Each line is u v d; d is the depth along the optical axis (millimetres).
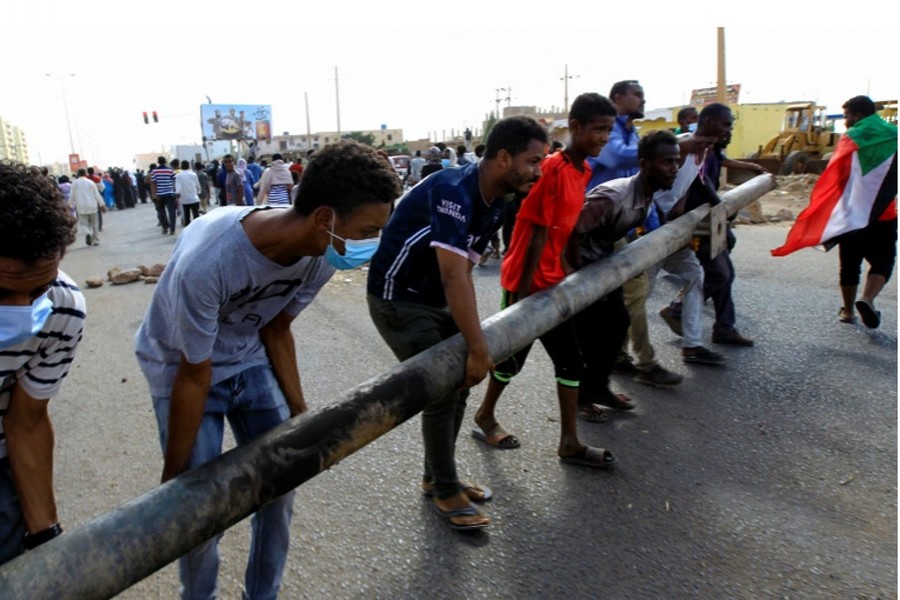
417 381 1754
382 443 3279
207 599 1847
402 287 2377
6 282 1158
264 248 1501
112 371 4500
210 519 1330
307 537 2516
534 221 2764
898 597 2148
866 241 4641
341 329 5324
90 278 7531
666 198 3793
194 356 1501
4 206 1084
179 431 1579
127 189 25766
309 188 1438
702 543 2457
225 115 44625
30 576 1126
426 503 2740
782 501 2725
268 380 1886
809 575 2281
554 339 2850
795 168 17719
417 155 17297
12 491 1471
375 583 2260
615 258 2844
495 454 3146
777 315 5227
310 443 1481
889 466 2979
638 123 20266
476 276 7227
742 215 10430
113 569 1200
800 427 3361
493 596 2193
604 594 2197
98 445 3367
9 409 1438
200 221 1582
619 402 3504
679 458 3086
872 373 4008
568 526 2566
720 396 3754
